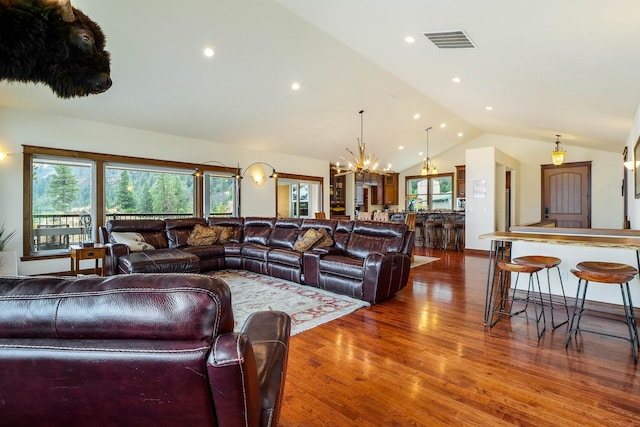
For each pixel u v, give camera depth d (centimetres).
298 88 565
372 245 444
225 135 689
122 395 81
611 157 814
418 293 411
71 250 448
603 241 265
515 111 557
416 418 170
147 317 79
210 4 369
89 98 488
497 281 438
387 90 638
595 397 187
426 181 1166
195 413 81
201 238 558
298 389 197
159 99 521
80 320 80
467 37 301
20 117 477
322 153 896
